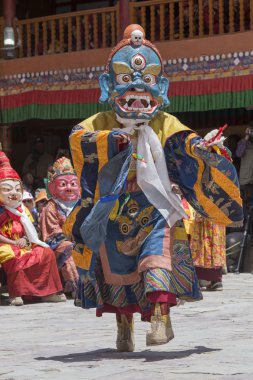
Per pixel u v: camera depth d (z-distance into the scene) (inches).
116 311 287.3
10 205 514.9
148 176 281.1
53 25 872.3
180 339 317.1
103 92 295.7
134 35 292.8
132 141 287.7
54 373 245.8
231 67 778.2
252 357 266.2
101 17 864.3
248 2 823.7
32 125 991.0
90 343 316.8
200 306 454.6
